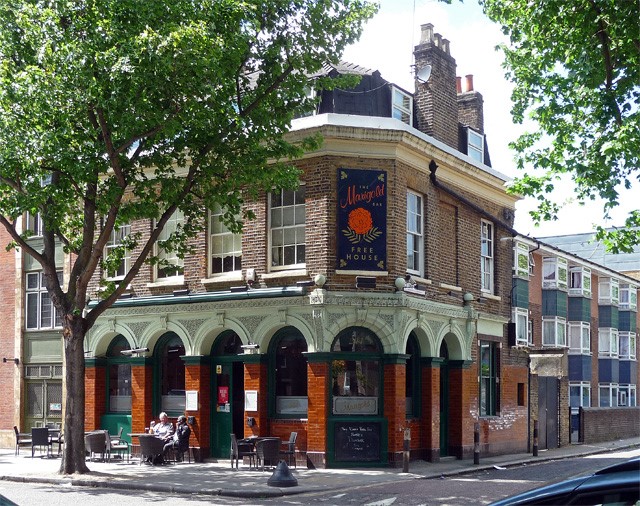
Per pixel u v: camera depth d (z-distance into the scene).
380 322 20.88
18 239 18.70
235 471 19.75
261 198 22.06
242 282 22.19
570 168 17.48
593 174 16.92
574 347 38.97
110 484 17.44
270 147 19.38
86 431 24.45
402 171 21.88
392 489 16.84
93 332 24.61
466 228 24.98
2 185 18.44
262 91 19.11
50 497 15.51
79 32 16.27
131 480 17.78
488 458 24.73
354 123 21.52
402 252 21.53
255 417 21.45
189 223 19.69
